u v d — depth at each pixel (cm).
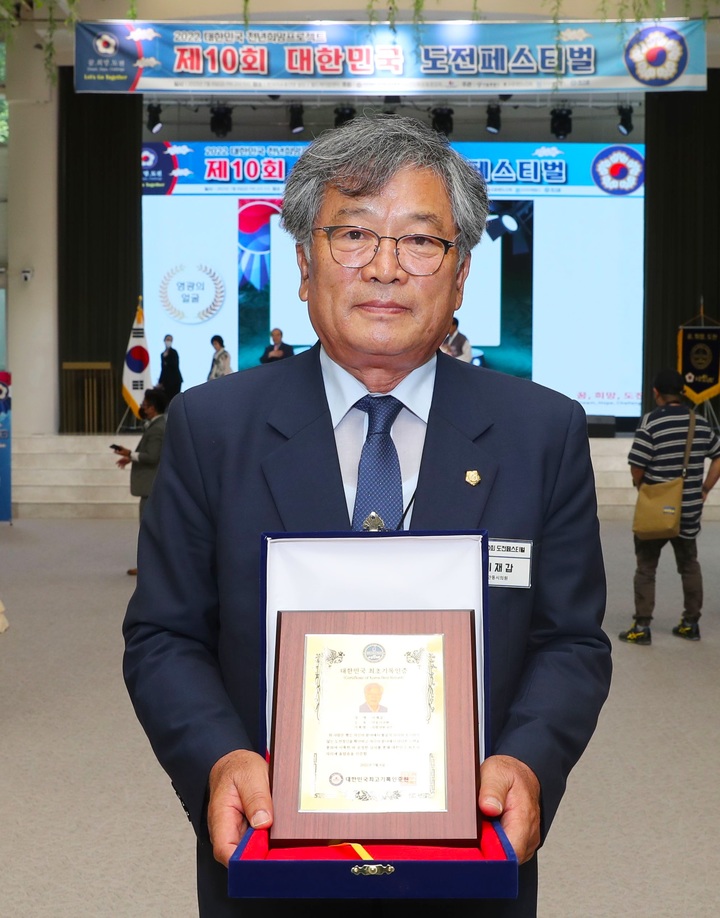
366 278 120
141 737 386
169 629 129
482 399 131
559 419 131
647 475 536
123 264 1373
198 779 112
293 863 94
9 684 458
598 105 1456
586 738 121
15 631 565
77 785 336
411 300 121
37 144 1326
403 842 99
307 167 124
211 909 122
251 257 1389
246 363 1395
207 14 1166
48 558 837
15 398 1338
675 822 308
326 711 104
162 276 1391
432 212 121
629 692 449
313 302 127
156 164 1384
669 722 406
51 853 285
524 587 123
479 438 128
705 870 276
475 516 123
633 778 345
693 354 1305
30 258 1333
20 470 1166
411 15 1154
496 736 120
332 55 995
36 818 309
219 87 995
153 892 262
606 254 1393
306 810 100
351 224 121
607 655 129
